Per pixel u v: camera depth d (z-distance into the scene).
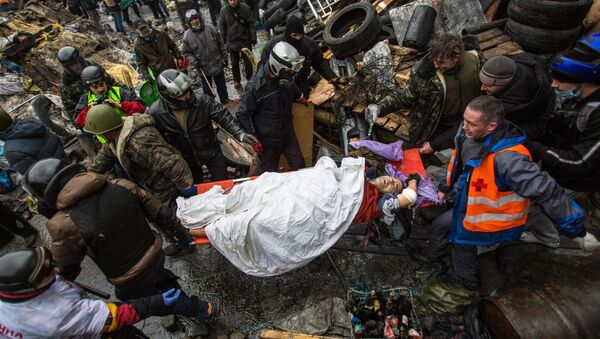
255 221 2.51
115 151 2.88
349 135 4.21
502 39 4.05
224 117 3.34
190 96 3.07
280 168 4.50
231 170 4.24
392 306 2.74
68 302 1.87
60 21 7.66
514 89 2.63
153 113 3.10
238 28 5.67
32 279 1.69
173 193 3.21
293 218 2.51
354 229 3.60
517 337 2.18
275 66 3.09
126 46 8.05
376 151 3.30
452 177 2.81
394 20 4.93
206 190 3.06
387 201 2.72
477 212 2.40
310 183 2.70
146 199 2.45
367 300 2.79
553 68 2.40
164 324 2.98
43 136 3.27
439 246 2.86
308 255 2.58
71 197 2.05
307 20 6.50
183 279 3.47
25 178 2.15
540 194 2.05
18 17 7.21
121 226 2.22
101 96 3.63
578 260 2.99
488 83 2.64
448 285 2.80
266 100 3.36
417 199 2.96
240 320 3.05
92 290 2.34
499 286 2.94
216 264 3.55
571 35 3.74
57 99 5.76
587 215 3.25
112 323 2.00
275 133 3.61
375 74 4.23
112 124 2.68
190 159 3.44
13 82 6.27
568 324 2.16
